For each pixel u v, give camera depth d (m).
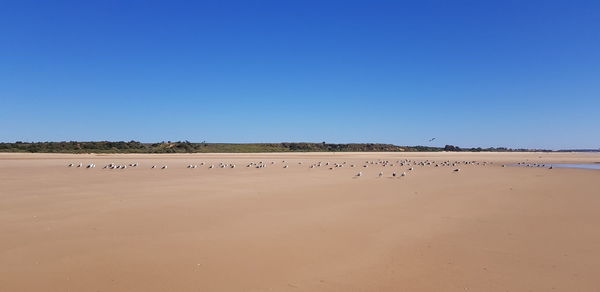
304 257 12.12
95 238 13.86
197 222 16.45
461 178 37.25
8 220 16.41
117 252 12.37
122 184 29.50
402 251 12.78
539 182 33.94
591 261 11.84
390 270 11.05
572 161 84.50
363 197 23.67
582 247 13.27
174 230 15.10
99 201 21.27
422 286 9.95
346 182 32.47
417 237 14.47
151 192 25.03
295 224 16.28
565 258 12.12
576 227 16.08
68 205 19.94
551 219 17.59
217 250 12.70
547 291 9.68
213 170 45.22
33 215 17.44
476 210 19.67
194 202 21.28
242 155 97.12
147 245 13.13
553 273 10.85
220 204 20.73
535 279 10.42
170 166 51.84
